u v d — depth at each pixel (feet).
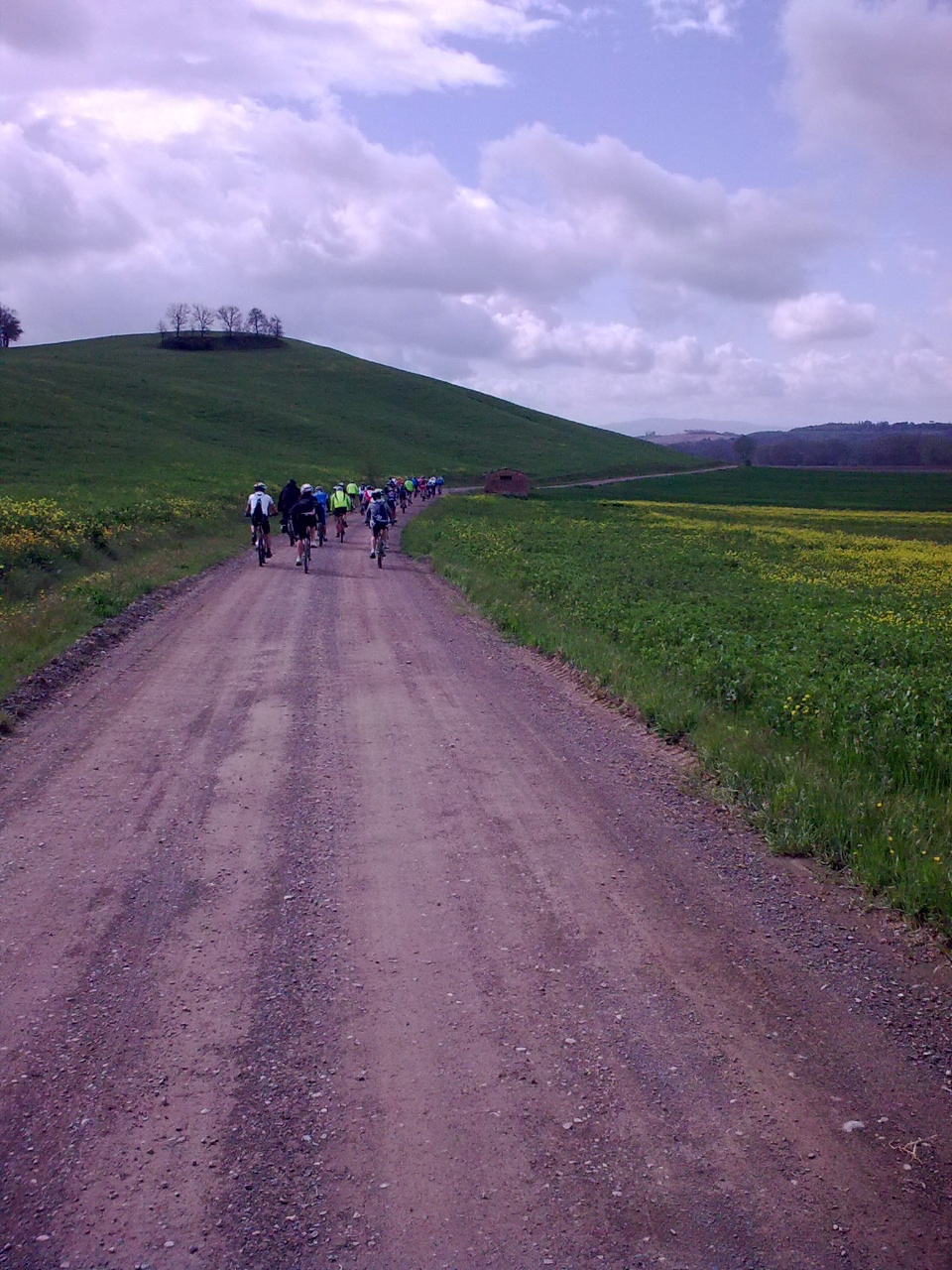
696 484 374.63
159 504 118.83
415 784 25.58
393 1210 10.76
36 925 17.44
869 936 17.53
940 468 524.93
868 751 26.99
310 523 78.13
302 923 17.63
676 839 22.11
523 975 15.87
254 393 409.08
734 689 34.42
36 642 41.57
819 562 114.83
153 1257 10.13
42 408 273.33
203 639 46.44
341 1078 13.12
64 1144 11.81
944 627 59.52
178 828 22.16
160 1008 14.80
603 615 52.54
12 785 25.04
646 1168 11.43
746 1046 13.96
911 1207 10.86
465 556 87.86
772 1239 10.37
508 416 501.15
